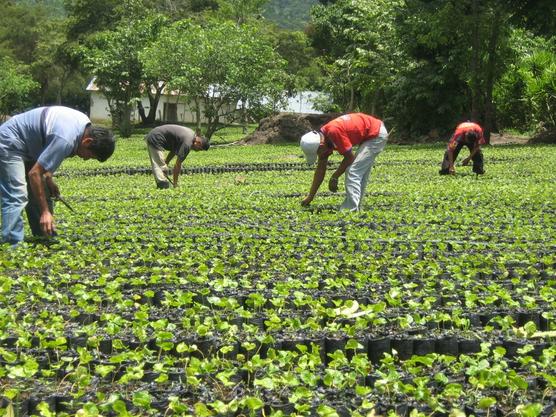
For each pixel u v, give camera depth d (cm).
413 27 2805
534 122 3006
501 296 561
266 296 595
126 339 479
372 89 3247
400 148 2688
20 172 757
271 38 5238
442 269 680
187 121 5812
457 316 518
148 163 2266
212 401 390
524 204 1132
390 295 562
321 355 478
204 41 3152
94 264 725
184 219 1029
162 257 743
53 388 412
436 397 385
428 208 1123
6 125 754
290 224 964
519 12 2641
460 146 1545
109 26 5134
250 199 1207
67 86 6669
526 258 744
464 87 2975
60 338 450
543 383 408
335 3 4488
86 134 745
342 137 1005
